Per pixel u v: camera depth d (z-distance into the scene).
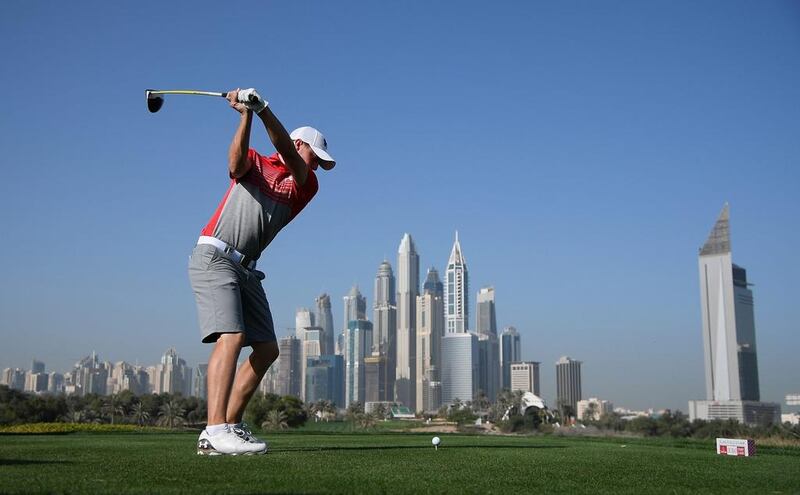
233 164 5.63
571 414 136.38
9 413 82.81
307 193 6.07
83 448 7.52
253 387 6.01
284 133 5.61
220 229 5.68
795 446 11.86
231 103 5.58
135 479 3.70
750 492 3.81
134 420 105.94
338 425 129.88
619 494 3.61
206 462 4.77
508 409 138.12
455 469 4.71
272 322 6.12
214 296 5.57
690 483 4.25
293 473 4.10
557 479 4.28
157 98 5.77
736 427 96.75
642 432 107.19
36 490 3.19
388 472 4.35
